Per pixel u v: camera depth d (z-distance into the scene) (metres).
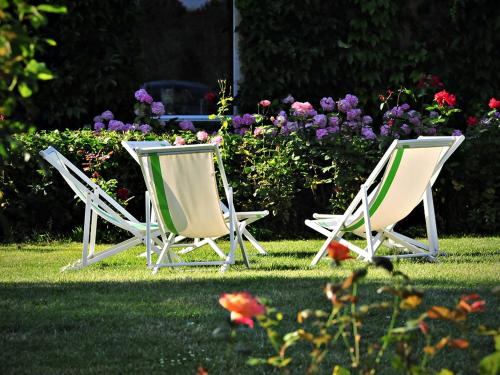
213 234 8.41
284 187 11.90
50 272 8.48
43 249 10.63
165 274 8.15
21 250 10.54
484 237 11.66
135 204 12.09
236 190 12.03
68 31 13.49
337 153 11.86
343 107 12.64
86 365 4.84
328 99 12.80
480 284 7.11
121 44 13.80
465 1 13.99
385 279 7.33
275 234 12.05
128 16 13.86
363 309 3.21
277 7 13.84
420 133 12.49
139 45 13.98
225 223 8.31
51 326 5.76
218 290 6.98
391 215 8.73
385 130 12.36
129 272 8.37
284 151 12.02
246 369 4.73
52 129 13.77
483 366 3.09
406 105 12.65
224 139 12.05
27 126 3.29
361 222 8.65
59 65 13.60
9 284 7.55
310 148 12.12
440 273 7.75
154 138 12.05
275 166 11.90
